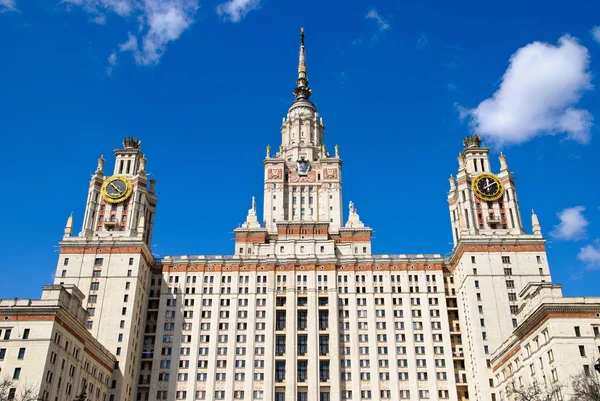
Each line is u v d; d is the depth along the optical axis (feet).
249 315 465.47
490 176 497.46
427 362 447.83
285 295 471.21
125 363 417.08
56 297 327.88
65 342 330.13
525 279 442.91
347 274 482.69
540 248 454.40
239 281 481.05
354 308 468.34
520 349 352.08
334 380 435.12
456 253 472.85
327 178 562.25
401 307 471.21
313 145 596.70
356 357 448.65
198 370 446.19
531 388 297.74
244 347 454.40
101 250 460.14
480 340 422.41
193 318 465.88
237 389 438.40
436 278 481.87
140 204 495.00
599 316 307.17
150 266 485.97
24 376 299.58
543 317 314.35
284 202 555.69
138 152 522.06
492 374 409.28
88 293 442.91
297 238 515.50
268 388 431.84
